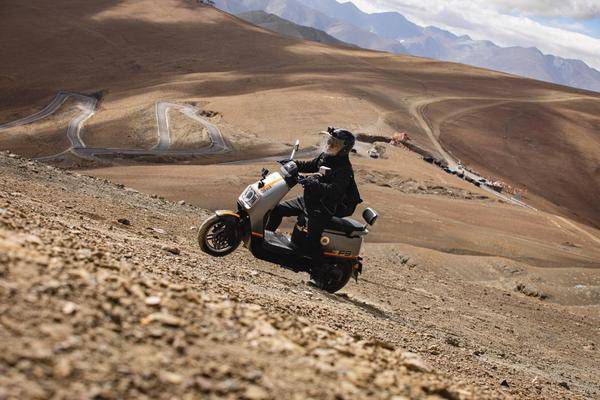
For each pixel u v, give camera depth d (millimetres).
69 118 171375
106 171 90500
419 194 99125
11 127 159250
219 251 9109
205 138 139750
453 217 84188
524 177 185625
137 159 129250
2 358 2158
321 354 3270
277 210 8945
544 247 78125
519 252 69062
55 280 3008
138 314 3027
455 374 6309
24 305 2637
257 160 124438
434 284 17781
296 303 6965
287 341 3336
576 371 10961
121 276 3637
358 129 156750
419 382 3320
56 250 3809
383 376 3223
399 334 7574
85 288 3076
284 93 187750
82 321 2672
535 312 18438
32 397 1984
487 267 35312
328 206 8781
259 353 3012
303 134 146750
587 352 13695
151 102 175000
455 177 129625
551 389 7852
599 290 31594
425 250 36438
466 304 15492
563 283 33688
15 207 6418
